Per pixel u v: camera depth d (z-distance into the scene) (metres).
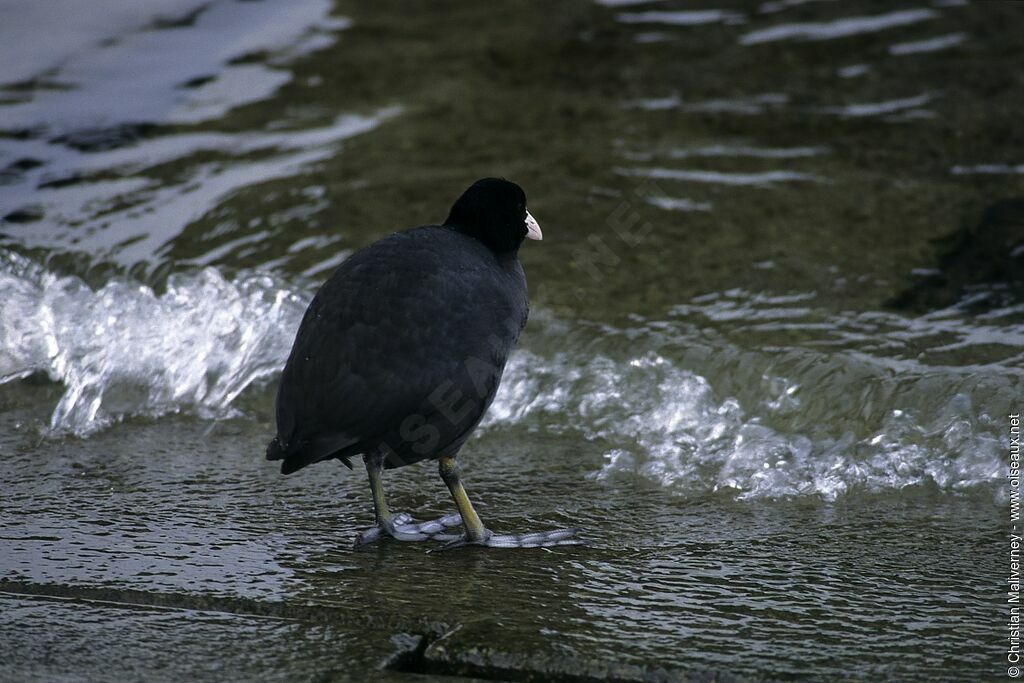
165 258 12.01
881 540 7.54
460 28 18.81
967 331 10.57
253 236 12.50
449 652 5.98
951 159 14.13
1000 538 7.54
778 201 13.24
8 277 11.23
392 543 7.46
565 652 5.95
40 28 18.38
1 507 7.88
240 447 9.13
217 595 6.61
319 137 15.06
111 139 14.99
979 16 18.41
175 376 10.20
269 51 17.89
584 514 8.02
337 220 12.81
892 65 16.80
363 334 7.01
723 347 10.34
